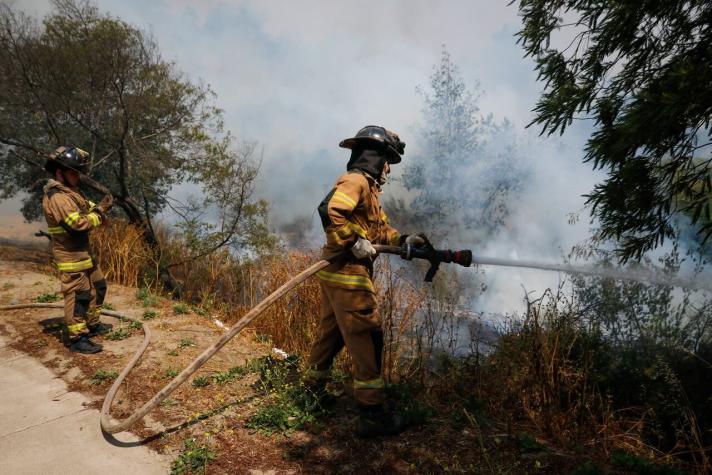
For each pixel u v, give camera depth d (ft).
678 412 10.52
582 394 10.75
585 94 10.57
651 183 9.60
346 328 8.23
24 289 18.45
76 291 12.47
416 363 12.37
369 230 8.38
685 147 8.96
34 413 9.59
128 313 15.81
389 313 12.06
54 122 24.08
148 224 24.94
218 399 10.04
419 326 13.32
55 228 12.21
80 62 22.09
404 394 10.11
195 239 23.56
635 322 13.35
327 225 8.29
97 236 21.56
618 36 10.07
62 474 7.78
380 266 13.34
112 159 25.57
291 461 8.00
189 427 9.01
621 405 11.66
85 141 25.34
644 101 8.52
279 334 14.42
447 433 8.68
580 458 8.11
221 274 21.86
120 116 23.66
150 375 11.08
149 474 7.84
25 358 12.23
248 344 13.60
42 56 22.00
